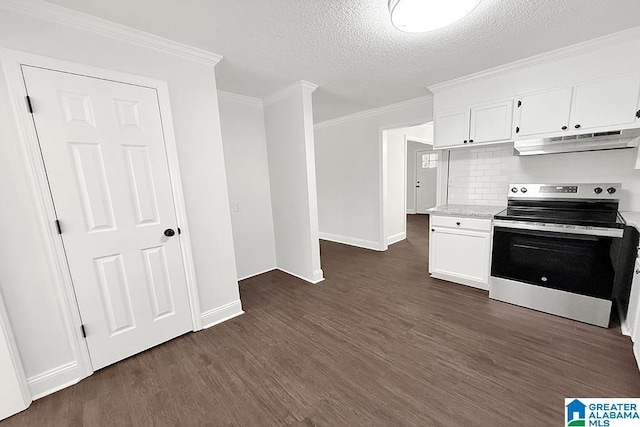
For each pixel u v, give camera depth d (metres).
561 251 2.16
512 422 1.32
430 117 3.43
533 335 1.99
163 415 1.44
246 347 2.01
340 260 3.99
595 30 1.89
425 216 7.88
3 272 1.46
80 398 1.58
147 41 1.84
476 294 2.69
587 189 2.37
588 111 2.14
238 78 2.66
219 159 2.29
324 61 2.31
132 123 1.82
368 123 4.19
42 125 1.52
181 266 2.12
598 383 1.52
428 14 1.50
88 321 1.74
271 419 1.39
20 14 1.43
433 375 1.64
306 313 2.47
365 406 1.45
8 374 1.46
